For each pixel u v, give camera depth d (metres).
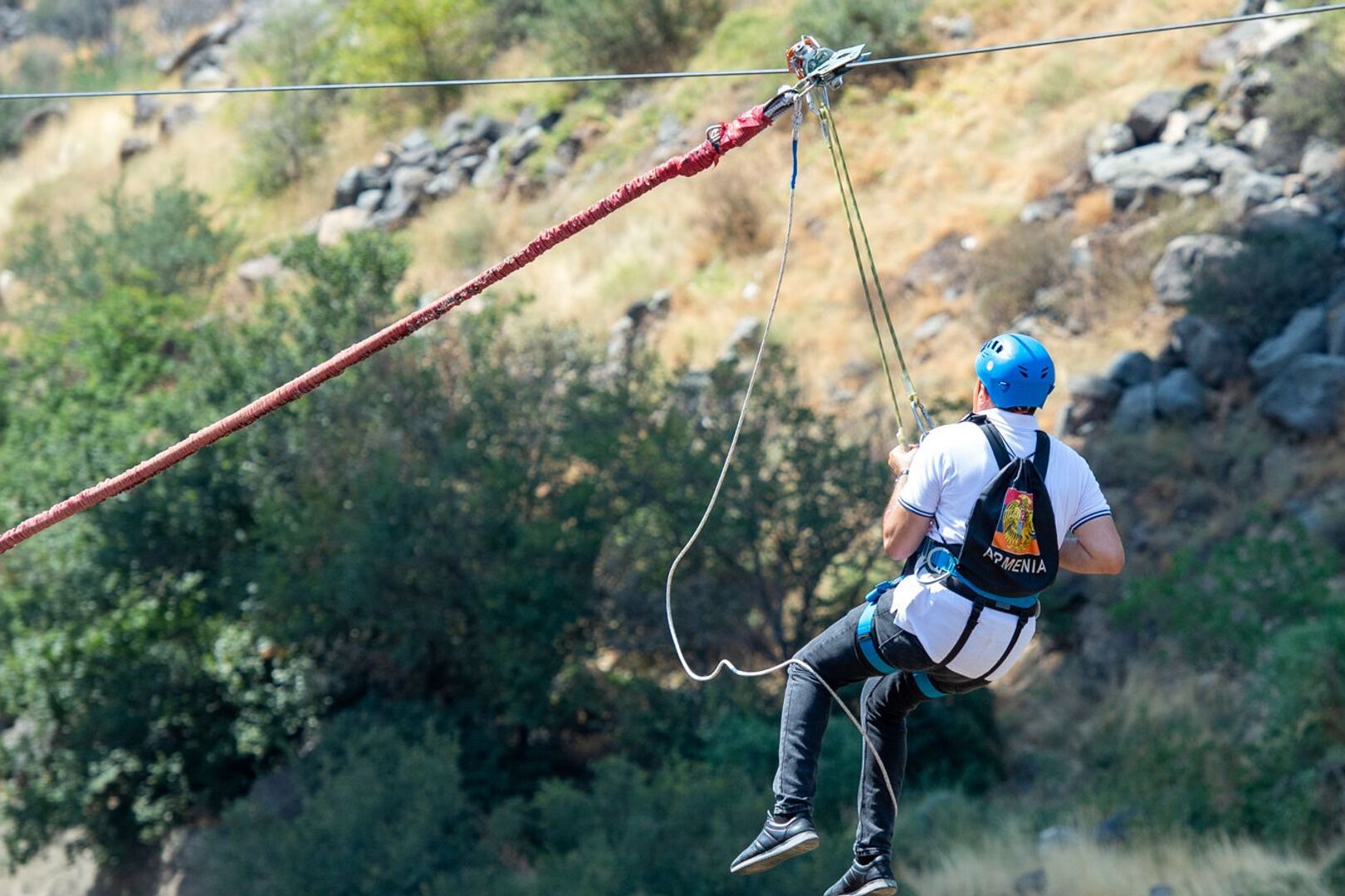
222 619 31.20
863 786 6.45
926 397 33.94
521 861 24.33
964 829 23.27
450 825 23.84
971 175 41.75
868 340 37.97
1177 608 23.86
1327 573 22.80
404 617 27.34
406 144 57.31
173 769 31.11
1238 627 23.05
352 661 29.52
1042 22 45.62
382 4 59.03
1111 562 5.89
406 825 22.94
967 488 5.69
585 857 20.59
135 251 53.62
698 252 43.97
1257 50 37.84
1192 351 30.83
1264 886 18.41
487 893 21.05
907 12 46.66
